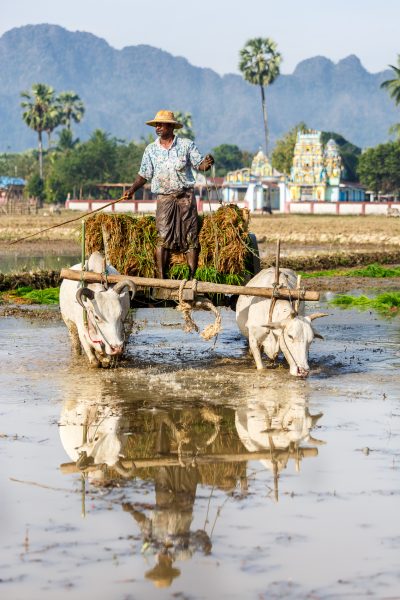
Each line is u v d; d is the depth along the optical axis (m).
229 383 23.28
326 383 23.42
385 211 183.50
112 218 26.03
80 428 18.75
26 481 15.35
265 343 24.55
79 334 24.92
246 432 18.52
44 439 17.89
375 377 24.31
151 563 12.07
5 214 178.38
